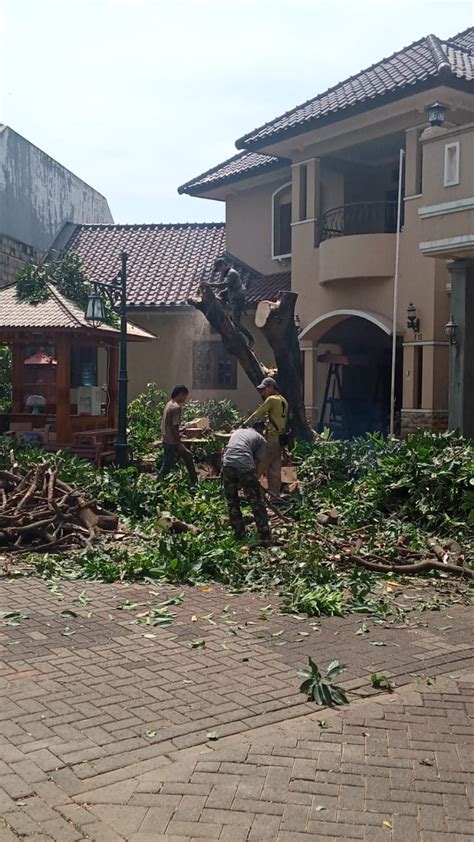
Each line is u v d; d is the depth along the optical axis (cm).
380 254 1864
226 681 529
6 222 2342
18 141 2409
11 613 668
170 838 351
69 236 2788
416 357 1820
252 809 374
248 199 2456
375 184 2166
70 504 1016
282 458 1400
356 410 2255
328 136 1959
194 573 807
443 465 1066
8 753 421
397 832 359
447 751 436
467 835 358
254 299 2205
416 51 2036
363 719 475
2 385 2000
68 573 825
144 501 1155
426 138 1363
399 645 612
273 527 1048
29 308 1585
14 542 926
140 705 486
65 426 1531
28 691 505
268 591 770
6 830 353
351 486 1241
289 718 473
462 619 689
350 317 1984
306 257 2077
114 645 598
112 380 1717
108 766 410
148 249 2662
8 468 1239
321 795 388
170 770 407
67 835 351
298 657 579
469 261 1425
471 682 538
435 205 1351
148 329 2500
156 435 1798
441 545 919
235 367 2400
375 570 855
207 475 1404
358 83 2022
